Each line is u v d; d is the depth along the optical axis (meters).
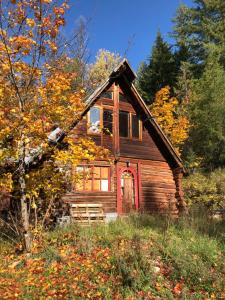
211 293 9.12
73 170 13.56
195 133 31.38
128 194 21.05
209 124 30.12
